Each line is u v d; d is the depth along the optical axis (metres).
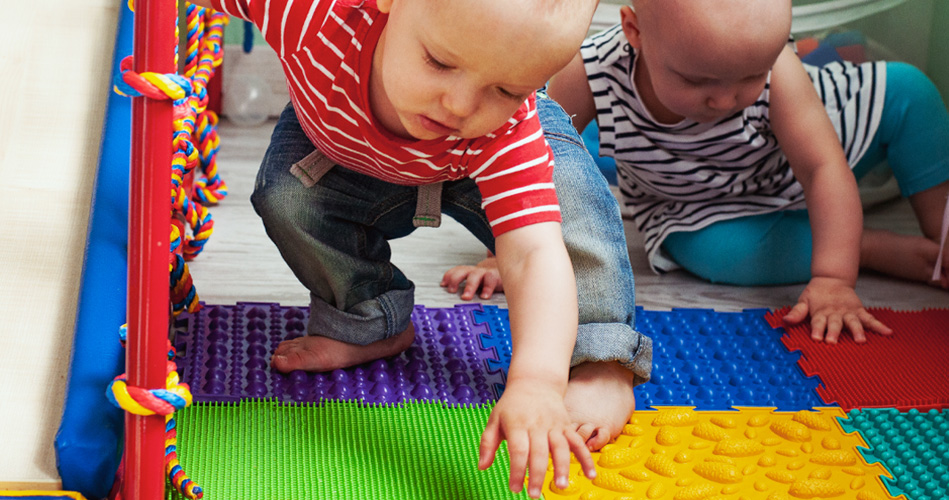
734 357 1.19
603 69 1.34
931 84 1.49
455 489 0.89
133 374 0.67
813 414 1.06
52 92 1.03
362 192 1.02
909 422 1.06
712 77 1.17
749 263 1.41
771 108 1.34
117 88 0.65
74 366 0.76
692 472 0.95
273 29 0.87
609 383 1.01
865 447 1.01
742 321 1.28
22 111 1.00
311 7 0.84
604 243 1.02
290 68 0.88
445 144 0.86
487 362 1.13
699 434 1.01
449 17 0.68
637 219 1.52
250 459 0.90
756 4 1.13
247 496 0.85
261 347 1.10
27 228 0.89
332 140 0.93
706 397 1.09
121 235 0.89
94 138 1.00
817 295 1.29
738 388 1.12
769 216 1.42
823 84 1.49
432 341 1.16
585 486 0.92
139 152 0.64
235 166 1.63
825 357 1.20
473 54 0.68
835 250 1.31
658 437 1.00
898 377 1.16
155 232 0.65
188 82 0.64
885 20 1.76
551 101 1.08
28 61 1.06
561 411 0.82
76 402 0.73
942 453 1.00
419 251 1.43
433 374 1.09
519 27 0.67
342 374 1.06
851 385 1.13
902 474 0.97
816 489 0.93
